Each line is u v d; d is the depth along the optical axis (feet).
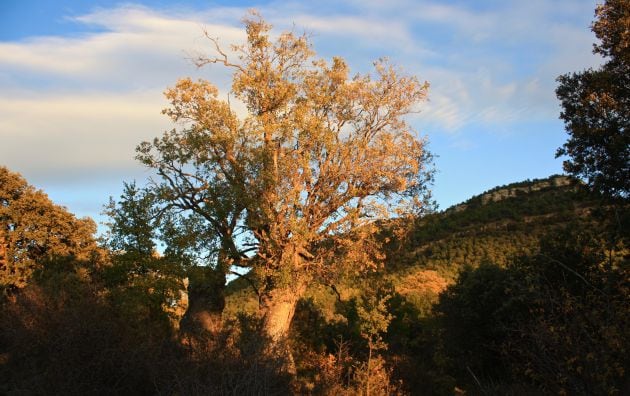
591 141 72.64
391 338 88.17
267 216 72.33
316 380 47.75
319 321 91.50
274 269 73.26
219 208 74.18
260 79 82.99
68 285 60.29
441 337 83.76
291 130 77.56
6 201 141.38
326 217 79.97
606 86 71.46
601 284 29.25
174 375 30.25
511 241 168.76
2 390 35.96
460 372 75.56
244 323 56.59
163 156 77.82
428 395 65.26
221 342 35.06
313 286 78.74
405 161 82.38
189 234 70.90
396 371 65.51
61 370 35.40
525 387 29.91
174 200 77.10
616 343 22.43
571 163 74.43
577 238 51.03
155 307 65.57
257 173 74.54
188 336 38.09
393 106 87.25
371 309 67.31
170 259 69.87
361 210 80.53
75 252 141.59
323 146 80.59
